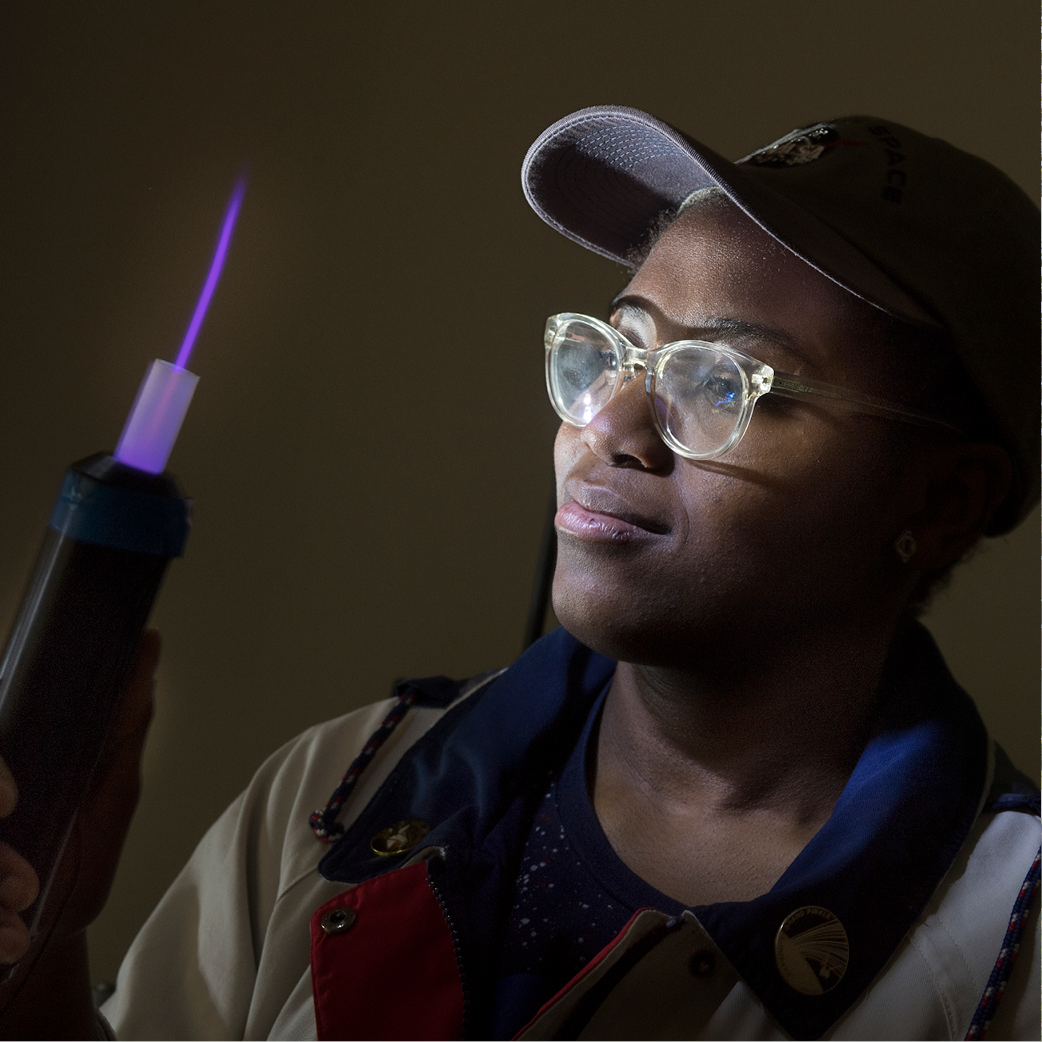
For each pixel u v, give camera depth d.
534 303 1.54
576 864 0.73
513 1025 0.66
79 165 1.56
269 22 1.55
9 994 0.62
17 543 1.56
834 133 0.75
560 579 0.68
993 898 0.69
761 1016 0.65
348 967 0.68
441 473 1.56
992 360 0.69
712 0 1.46
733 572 0.65
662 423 0.66
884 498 0.69
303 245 1.57
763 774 0.72
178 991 0.82
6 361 1.57
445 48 1.54
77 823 0.64
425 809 0.81
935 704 0.76
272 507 1.58
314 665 1.58
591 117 0.73
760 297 0.67
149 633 0.66
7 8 1.55
